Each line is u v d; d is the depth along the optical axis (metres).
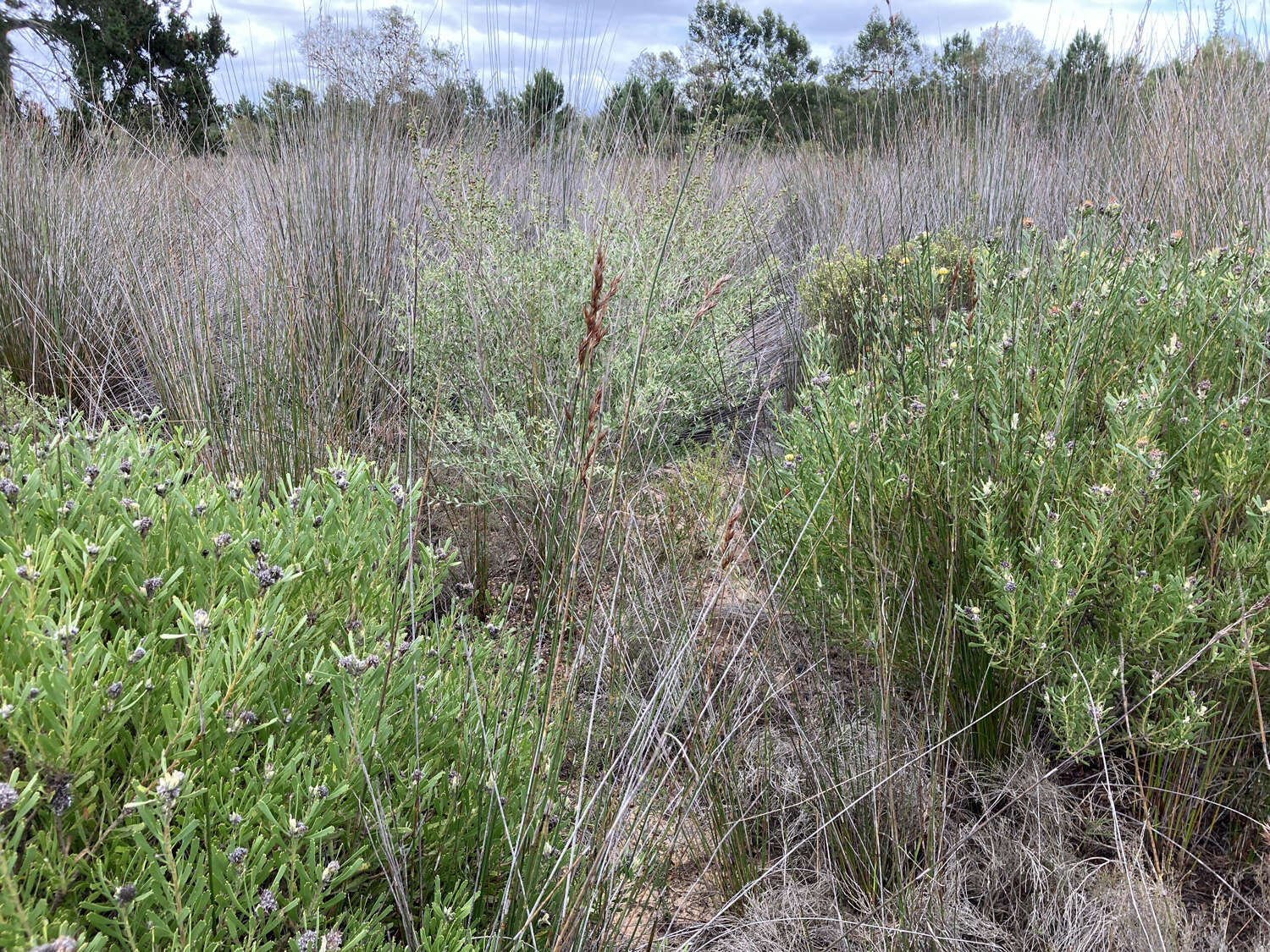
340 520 1.69
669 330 3.20
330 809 1.22
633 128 4.82
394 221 3.75
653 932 1.50
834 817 1.69
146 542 1.47
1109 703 1.78
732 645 2.13
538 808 1.43
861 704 2.06
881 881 1.62
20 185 4.30
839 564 2.10
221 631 1.30
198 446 1.99
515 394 3.27
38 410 2.95
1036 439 1.88
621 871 1.51
